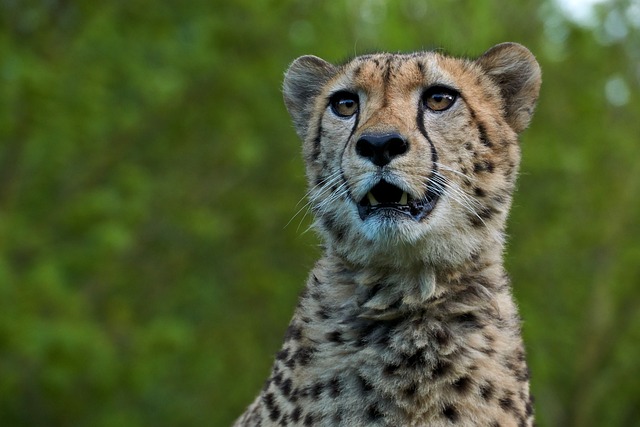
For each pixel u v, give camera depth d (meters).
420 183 6.64
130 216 17.64
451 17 18.22
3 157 17.77
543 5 19.02
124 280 19.08
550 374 20.38
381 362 6.38
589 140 19.97
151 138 19.30
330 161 7.07
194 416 19.97
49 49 16.92
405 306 6.53
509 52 7.52
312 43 17.89
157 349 17.47
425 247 6.65
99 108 16.95
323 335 6.59
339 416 6.36
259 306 20.39
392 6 17.39
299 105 8.17
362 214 6.77
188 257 19.94
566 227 20.28
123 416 18.94
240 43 18.28
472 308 6.54
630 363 21.03
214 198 19.83
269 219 19.53
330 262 7.00
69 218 17.56
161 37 17.23
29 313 15.84
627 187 20.52
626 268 20.66
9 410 18.77
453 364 6.32
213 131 19.31
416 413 6.26
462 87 6.99
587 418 21.34
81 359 16.39
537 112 20.09
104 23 16.84
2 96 15.72
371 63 7.09
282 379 6.70
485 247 6.85
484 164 6.97
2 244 15.81
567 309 21.05
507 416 6.34
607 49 19.59
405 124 6.68
